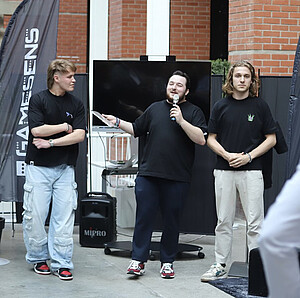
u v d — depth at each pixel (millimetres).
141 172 6195
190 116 6207
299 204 1839
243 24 8875
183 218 7828
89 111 8070
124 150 11078
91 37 11977
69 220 6203
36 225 6191
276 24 8711
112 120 6297
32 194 6094
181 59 13531
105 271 6543
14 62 6840
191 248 7168
